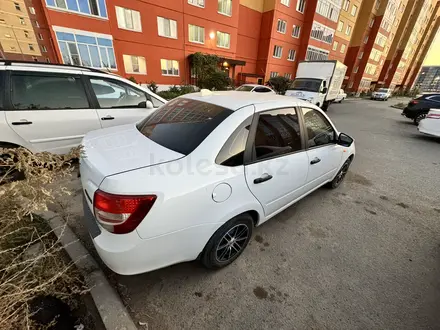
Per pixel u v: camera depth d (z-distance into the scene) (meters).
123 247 1.32
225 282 1.87
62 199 2.73
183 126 1.85
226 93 2.42
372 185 3.94
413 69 54.97
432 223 2.95
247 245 2.32
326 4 22.61
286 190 2.30
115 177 1.29
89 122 3.37
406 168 4.89
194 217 1.50
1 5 35.81
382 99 29.38
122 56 13.66
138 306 1.63
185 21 15.55
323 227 2.71
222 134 1.67
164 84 16.11
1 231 1.37
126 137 1.88
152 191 1.30
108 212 1.27
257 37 21.89
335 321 1.63
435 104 9.69
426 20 46.00
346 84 33.62
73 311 1.52
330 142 2.83
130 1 12.92
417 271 2.14
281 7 20.50
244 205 1.82
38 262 1.59
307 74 12.88
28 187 1.29
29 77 2.90
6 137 2.76
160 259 1.48
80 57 12.25
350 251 2.35
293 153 2.21
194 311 1.63
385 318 1.67
